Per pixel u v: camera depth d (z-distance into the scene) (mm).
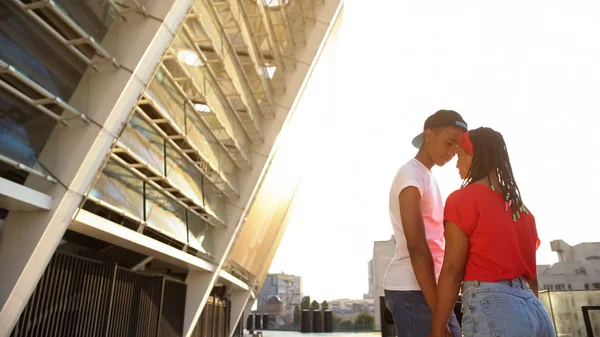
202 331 17062
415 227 2324
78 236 11008
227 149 14164
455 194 2053
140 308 10672
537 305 1816
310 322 50562
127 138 8852
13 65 6070
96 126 6840
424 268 2229
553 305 8984
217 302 19688
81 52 7082
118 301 9656
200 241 13680
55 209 6312
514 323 1710
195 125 11883
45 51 6750
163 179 10047
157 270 15875
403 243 2576
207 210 13125
